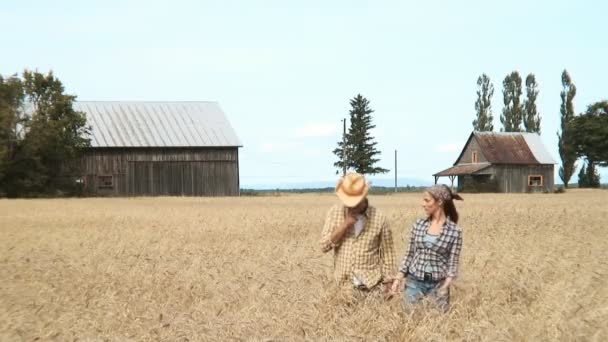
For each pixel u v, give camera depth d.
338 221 9.42
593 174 105.75
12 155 66.94
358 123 110.00
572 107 111.12
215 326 7.54
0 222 29.61
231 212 34.62
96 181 69.81
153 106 77.31
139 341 7.73
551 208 36.16
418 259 9.34
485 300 8.95
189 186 71.44
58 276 13.20
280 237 21.52
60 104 67.38
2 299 10.61
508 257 14.01
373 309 7.84
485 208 36.06
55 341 7.82
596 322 7.37
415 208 37.75
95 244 19.75
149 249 17.86
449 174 92.38
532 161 89.44
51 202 51.53
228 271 12.57
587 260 13.81
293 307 8.09
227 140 72.69
